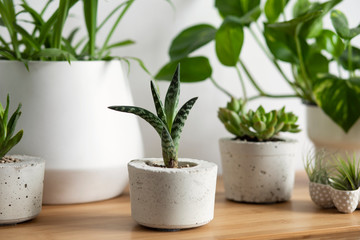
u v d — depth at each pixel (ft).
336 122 2.85
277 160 2.67
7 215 2.19
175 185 2.10
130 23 3.24
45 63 2.44
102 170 2.54
